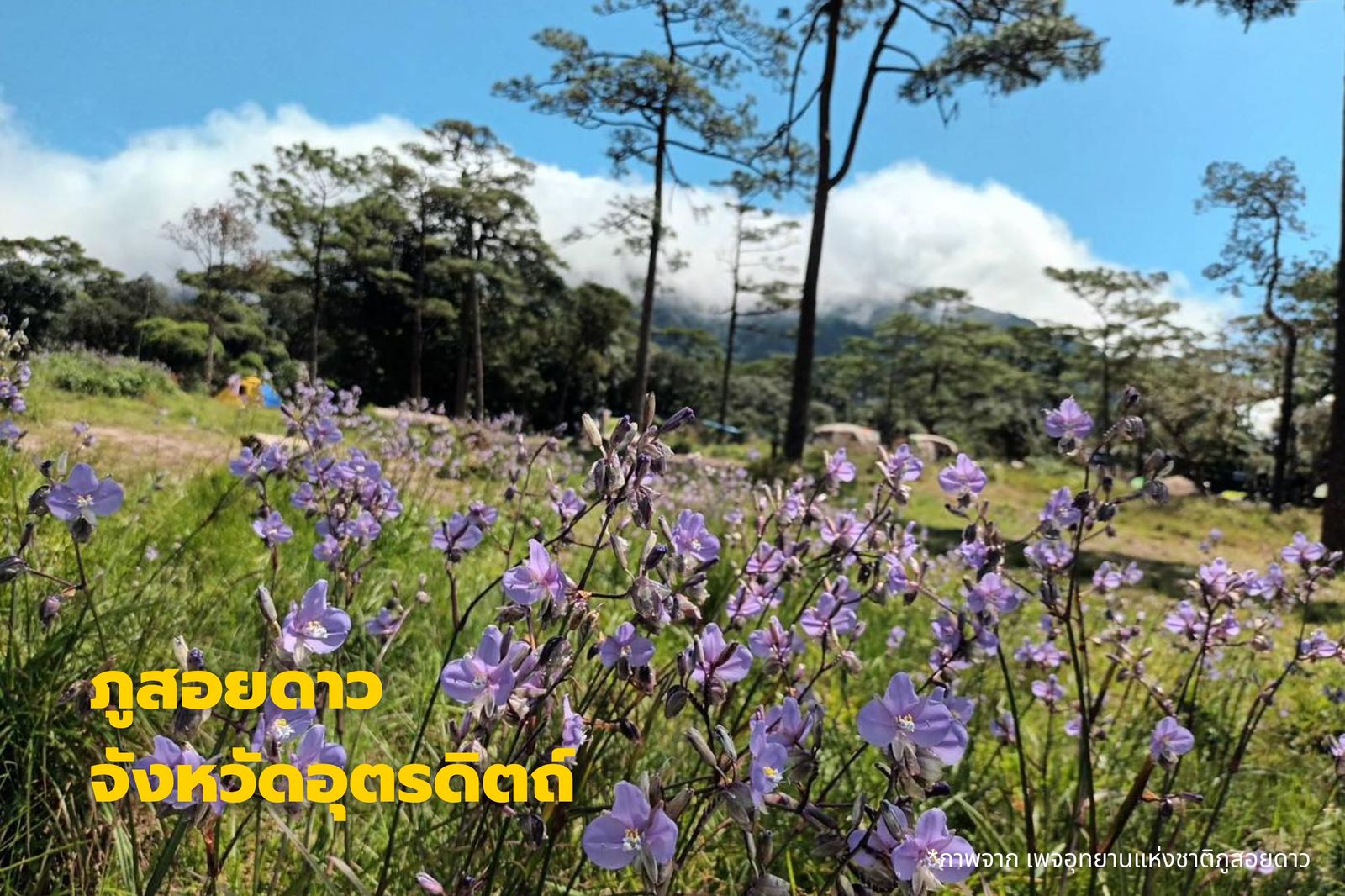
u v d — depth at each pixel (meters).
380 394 50.25
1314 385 42.47
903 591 2.28
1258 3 16.06
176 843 1.42
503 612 1.54
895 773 1.34
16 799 2.10
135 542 3.96
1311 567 2.99
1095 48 18.70
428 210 45.16
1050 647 3.31
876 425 73.44
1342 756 3.05
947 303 64.06
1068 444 2.21
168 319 46.53
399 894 1.91
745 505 7.57
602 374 52.72
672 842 1.20
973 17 20.02
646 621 1.57
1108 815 3.07
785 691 2.33
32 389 12.20
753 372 69.00
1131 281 48.53
